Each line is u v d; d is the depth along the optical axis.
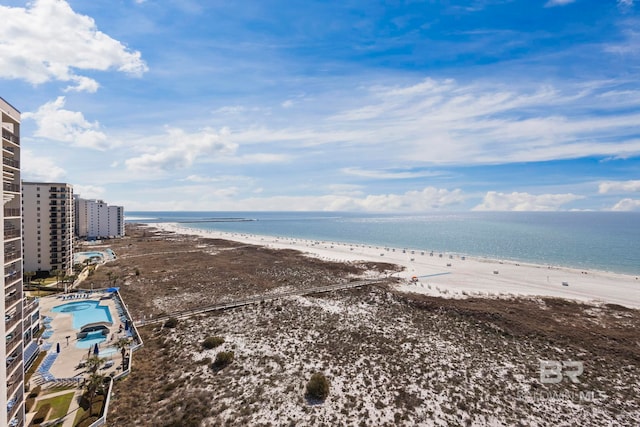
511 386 36.56
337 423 30.48
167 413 31.14
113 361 40.69
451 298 69.94
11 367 23.94
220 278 87.31
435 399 34.16
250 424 30.05
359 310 61.56
